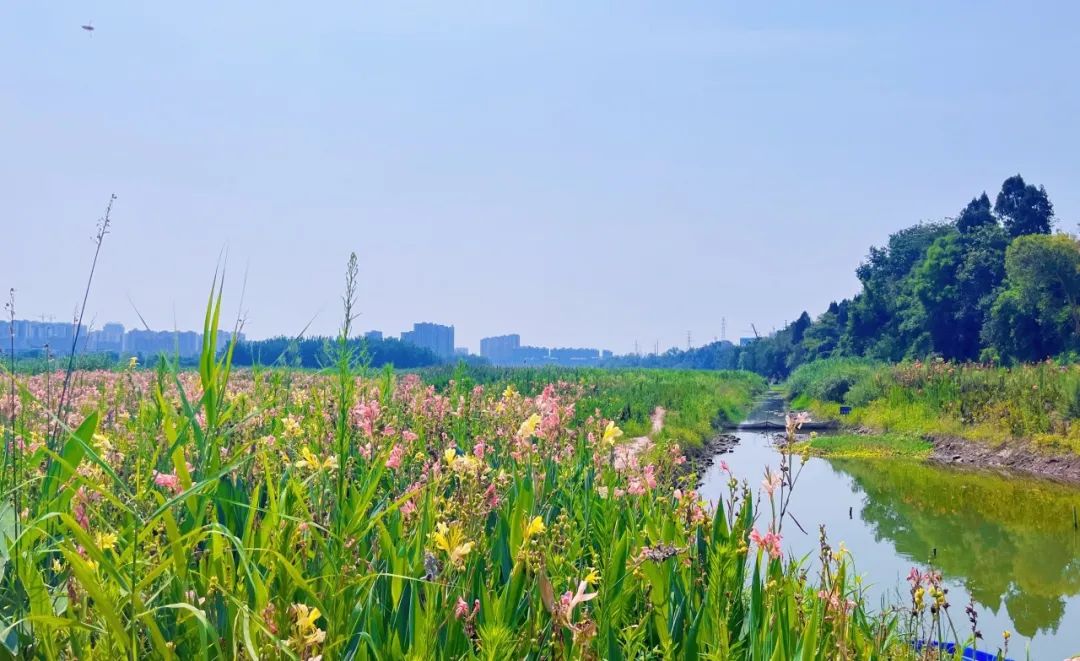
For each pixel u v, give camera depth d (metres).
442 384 19.09
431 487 3.94
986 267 58.47
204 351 2.98
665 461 7.40
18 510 3.28
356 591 2.96
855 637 3.95
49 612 2.63
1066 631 8.09
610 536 4.82
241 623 2.51
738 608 4.21
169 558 2.61
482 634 3.05
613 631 3.56
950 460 21.39
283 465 4.41
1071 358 41.22
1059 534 12.78
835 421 33.69
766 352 134.12
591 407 16.23
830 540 11.23
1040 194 75.38
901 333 67.00
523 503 4.48
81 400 6.87
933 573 5.03
